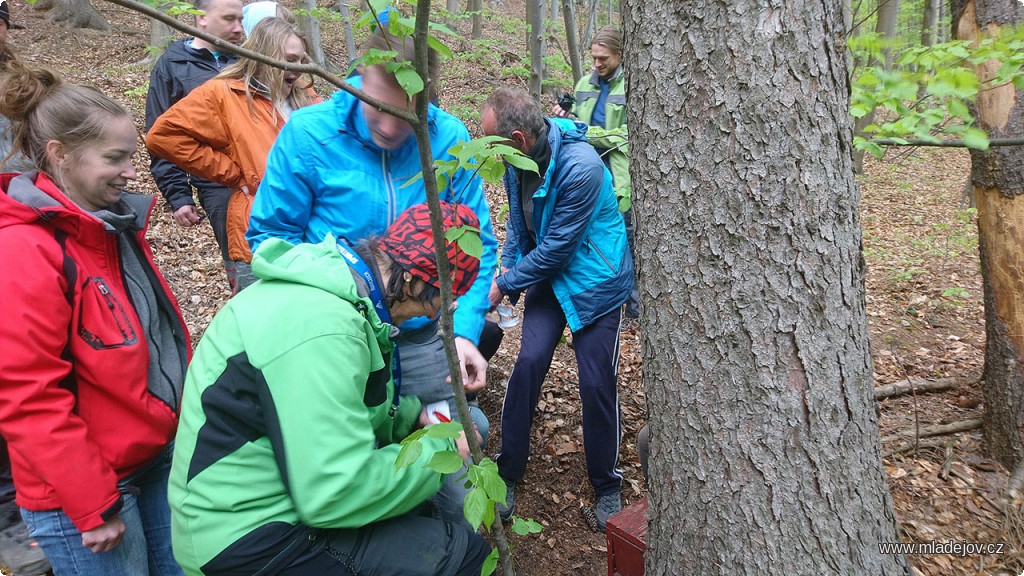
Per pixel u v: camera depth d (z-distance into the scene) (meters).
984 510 2.75
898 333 4.66
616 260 2.57
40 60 9.27
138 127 7.14
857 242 1.42
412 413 1.85
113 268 1.70
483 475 1.36
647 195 1.49
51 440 1.46
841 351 1.39
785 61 1.29
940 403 3.52
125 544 1.70
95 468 1.54
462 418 1.50
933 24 6.58
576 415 3.43
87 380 1.61
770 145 1.32
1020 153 2.73
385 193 2.04
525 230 2.85
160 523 1.91
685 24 1.34
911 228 7.93
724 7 1.30
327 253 1.45
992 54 1.99
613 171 3.92
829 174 1.35
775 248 1.35
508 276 2.59
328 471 1.30
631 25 1.47
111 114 1.64
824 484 1.40
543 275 2.53
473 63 10.95
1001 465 2.98
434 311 1.65
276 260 1.48
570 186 2.40
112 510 1.57
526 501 2.87
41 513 1.55
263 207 2.06
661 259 1.48
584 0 12.62
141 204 1.85
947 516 2.72
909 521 2.69
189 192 3.28
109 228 1.63
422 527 1.57
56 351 1.49
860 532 1.43
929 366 4.08
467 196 2.17
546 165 2.47
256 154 2.73
